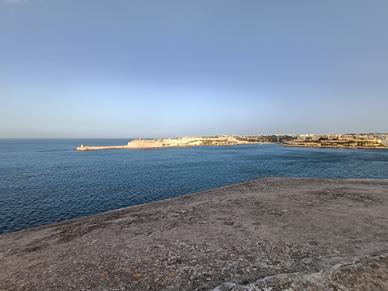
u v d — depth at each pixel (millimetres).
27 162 70625
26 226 19656
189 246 8742
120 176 43875
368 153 99688
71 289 6531
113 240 10266
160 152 120188
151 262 7680
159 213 14492
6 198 28219
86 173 47969
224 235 9641
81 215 22281
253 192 19344
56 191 31734
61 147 168625
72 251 9500
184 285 6242
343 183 22375
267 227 10328
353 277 5434
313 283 5168
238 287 5074
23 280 7410
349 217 11242
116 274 7109
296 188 20172
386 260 6188
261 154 99625
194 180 39438
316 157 81500
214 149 148250
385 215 11523
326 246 7992
